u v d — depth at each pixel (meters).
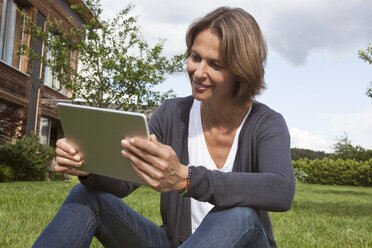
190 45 1.45
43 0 13.86
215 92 1.44
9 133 12.34
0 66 11.43
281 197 1.23
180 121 1.60
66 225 1.28
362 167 22.00
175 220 1.50
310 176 23.45
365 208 7.53
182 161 1.56
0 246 2.87
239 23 1.37
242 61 1.37
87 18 12.45
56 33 14.12
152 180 1.16
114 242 1.45
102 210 1.37
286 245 3.52
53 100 14.03
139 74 11.37
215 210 1.24
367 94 10.73
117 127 1.15
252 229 1.21
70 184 9.78
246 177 1.22
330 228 4.58
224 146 1.53
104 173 1.30
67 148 1.30
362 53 10.82
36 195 6.24
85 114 1.21
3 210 4.52
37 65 13.74
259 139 1.43
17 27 12.46
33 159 12.09
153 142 1.13
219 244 1.15
